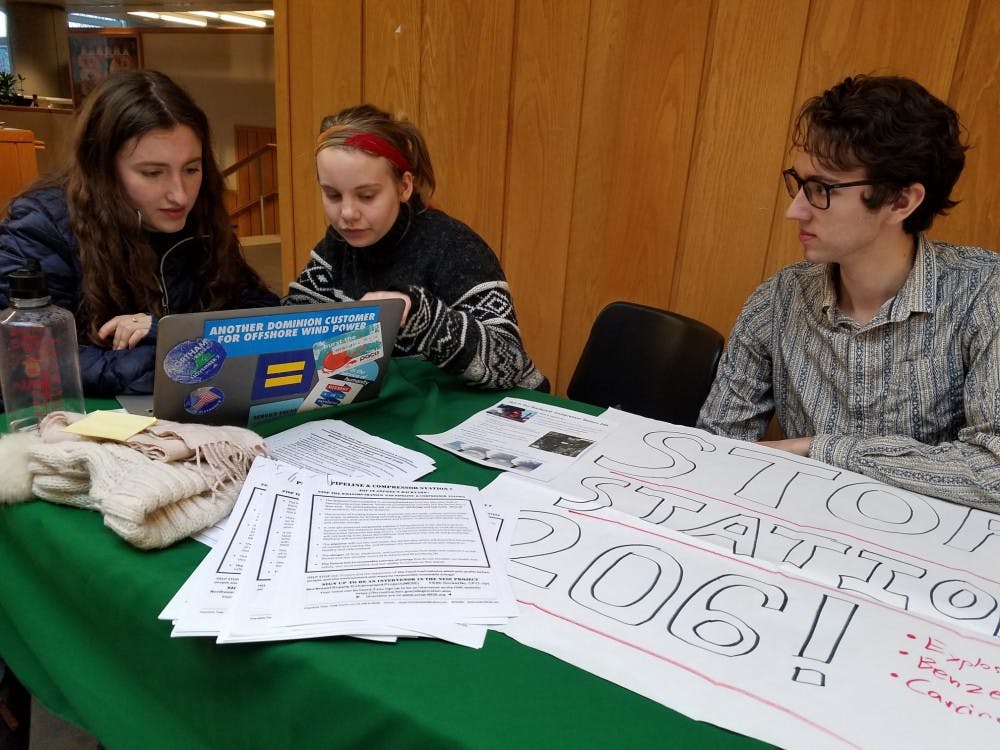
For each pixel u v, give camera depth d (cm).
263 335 92
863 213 101
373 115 133
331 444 94
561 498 81
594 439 102
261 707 55
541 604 60
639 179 210
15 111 474
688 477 90
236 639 54
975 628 61
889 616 61
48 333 88
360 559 65
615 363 159
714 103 194
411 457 91
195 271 142
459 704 49
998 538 78
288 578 61
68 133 122
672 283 214
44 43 914
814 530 77
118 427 78
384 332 107
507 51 216
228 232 143
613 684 52
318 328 98
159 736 63
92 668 68
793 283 126
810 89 182
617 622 58
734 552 71
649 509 80
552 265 231
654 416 152
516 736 46
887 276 110
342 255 157
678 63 196
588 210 220
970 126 168
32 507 74
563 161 219
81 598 66
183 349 86
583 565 67
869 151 96
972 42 163
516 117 221
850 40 175
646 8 195
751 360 131
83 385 106
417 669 52
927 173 98
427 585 62
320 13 241
